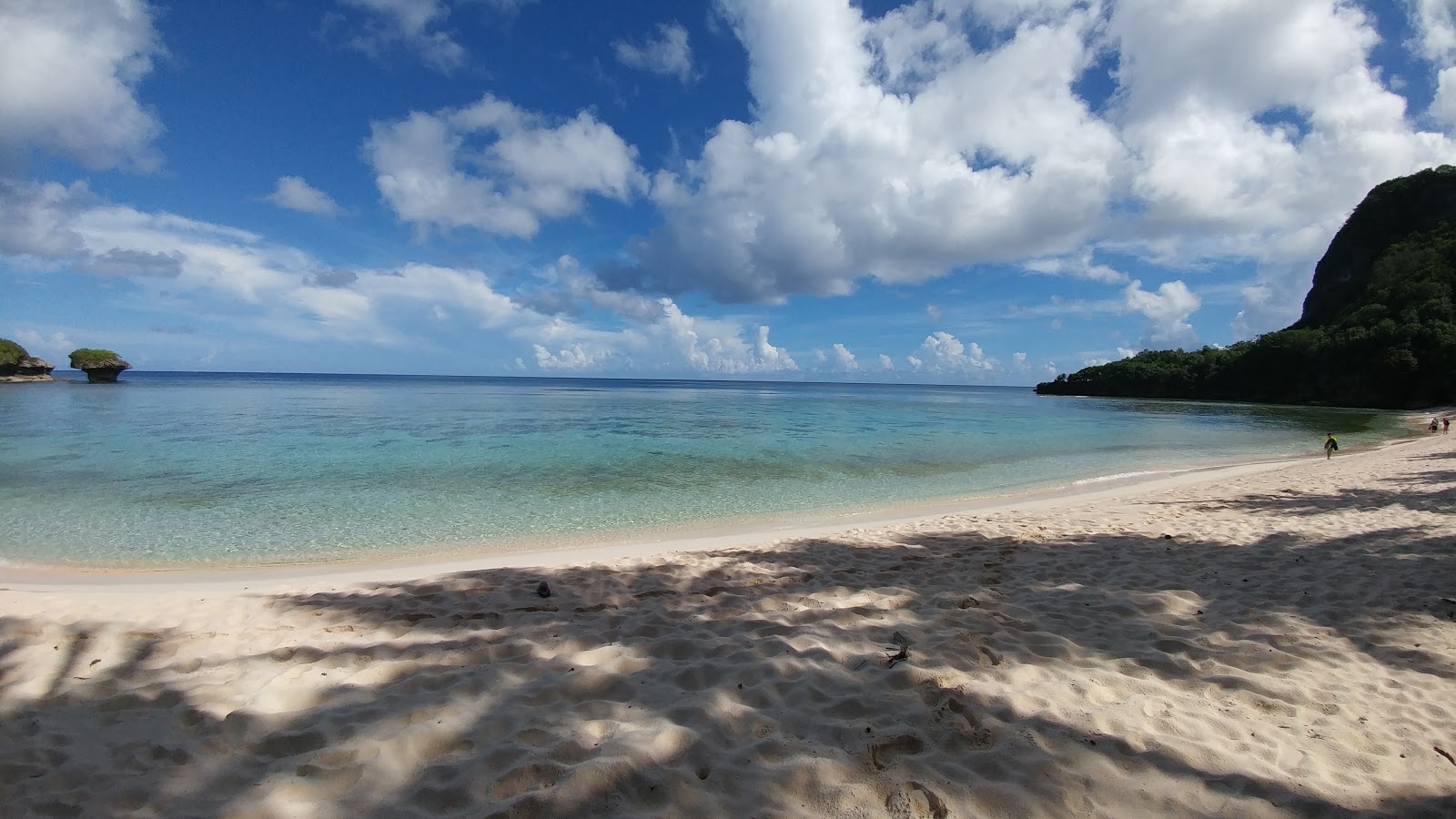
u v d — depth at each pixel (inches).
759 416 1744.6
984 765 121.5
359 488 584.4
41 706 148.4
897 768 120.8
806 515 497.4
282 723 138.8
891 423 1534.2
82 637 195.0
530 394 3132.4
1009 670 169.2
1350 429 1478.8
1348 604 221.1
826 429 1326.3
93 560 360.8
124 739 133.0
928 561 304.7
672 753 124.1
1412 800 111.0
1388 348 2679.6
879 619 213.8
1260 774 119.0
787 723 139.0
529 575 285.3
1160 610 222.7
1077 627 206.1
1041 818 106.7
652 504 535.8
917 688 155.6
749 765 120.9
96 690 158.1
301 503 516.7
